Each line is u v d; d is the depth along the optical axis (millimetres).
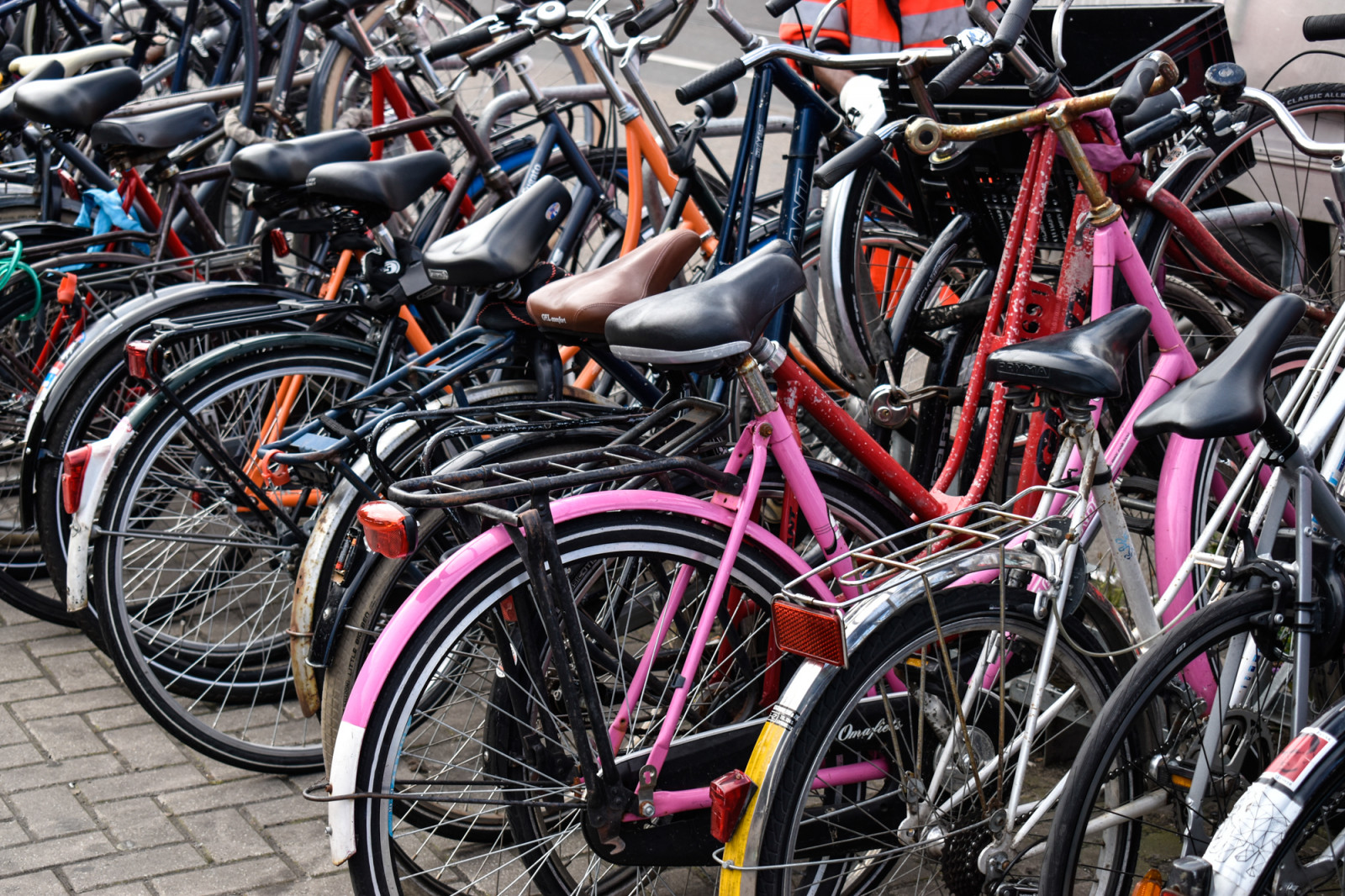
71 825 2955
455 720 2779
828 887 2561
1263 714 2402
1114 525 2357
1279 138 3947
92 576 3164
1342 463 2539
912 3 4059
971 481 3146
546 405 2701
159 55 5855
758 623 2500
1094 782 2043
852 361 3252
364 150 3393
